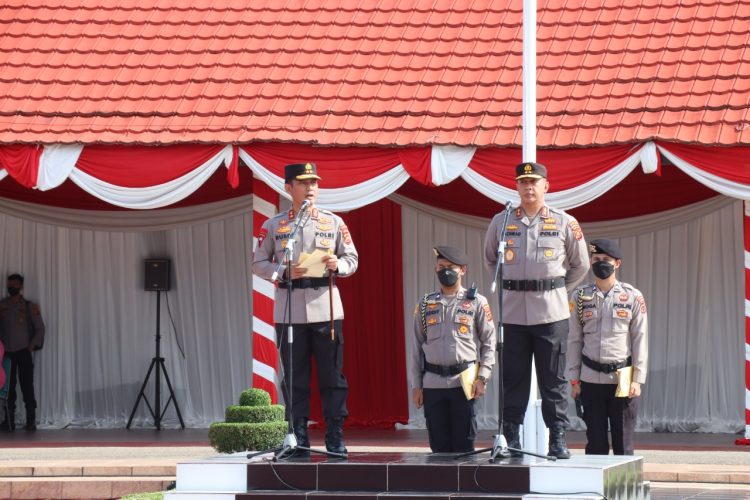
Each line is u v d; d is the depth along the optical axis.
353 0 20.72
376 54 19.64
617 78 18.47
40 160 18.45
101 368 22.34
